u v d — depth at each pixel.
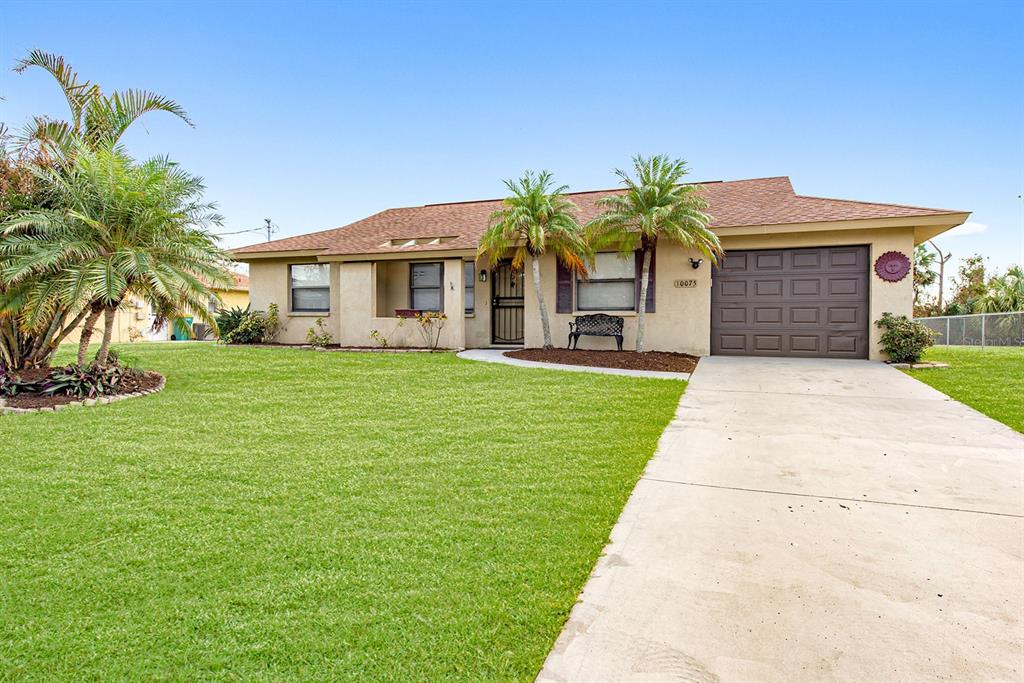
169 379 8.85
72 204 7.45
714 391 7.71
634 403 6.86
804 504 3.61
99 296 7.13
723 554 2.92
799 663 2.04
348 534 3.13
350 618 2.32
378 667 2.02
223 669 2.00
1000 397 7.14
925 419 5.99
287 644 2.14
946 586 2.57
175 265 7.84
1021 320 16.91
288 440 5.17
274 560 2.82
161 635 2.20
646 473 4.25
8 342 8.17
